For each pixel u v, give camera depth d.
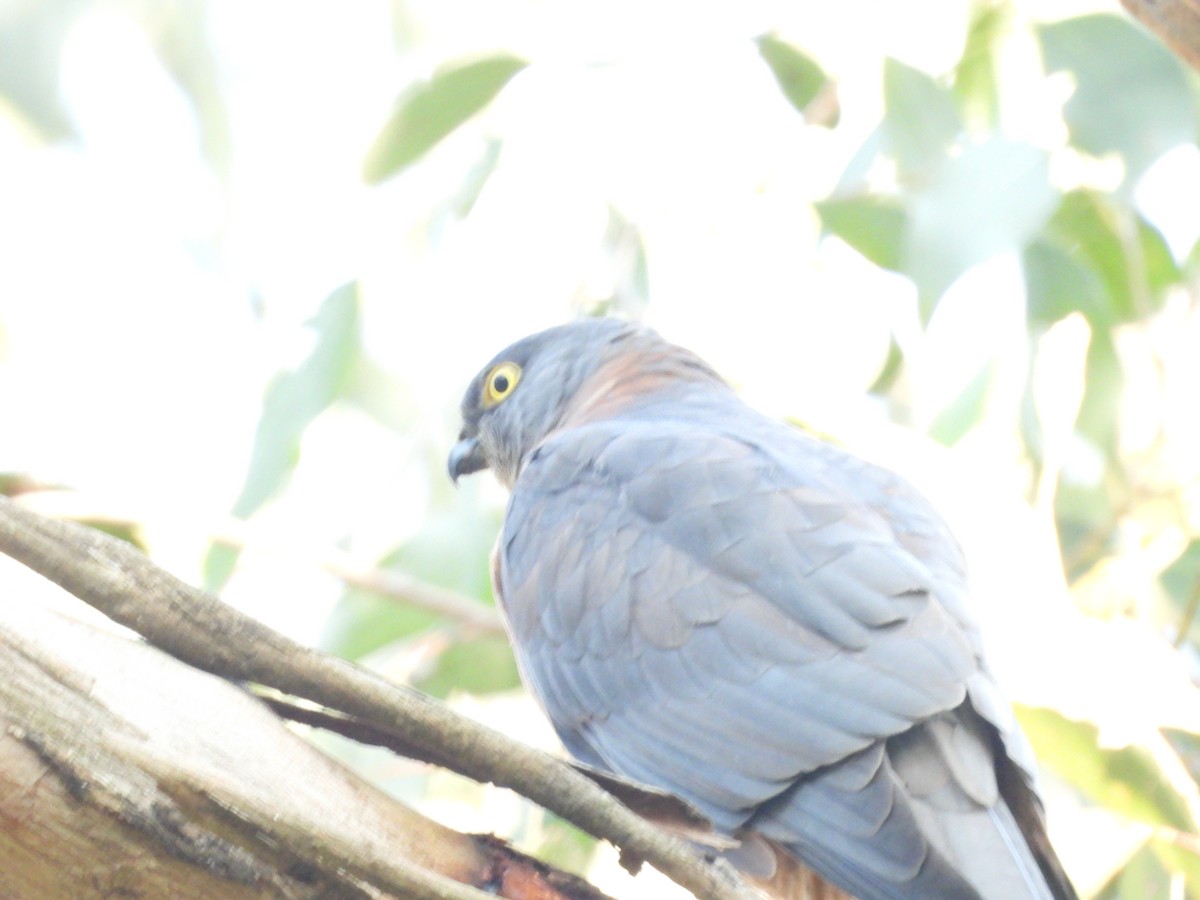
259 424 11.28
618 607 7.41
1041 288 11.55
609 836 4.64
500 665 11.10
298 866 4.18
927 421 11.02
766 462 7.66
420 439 12.27
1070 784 9.82
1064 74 11.29
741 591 7.02
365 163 11.80
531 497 8.54
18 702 4.00
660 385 10.00
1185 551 11.06
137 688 4.25
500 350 11.53
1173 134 10.92
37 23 17.61
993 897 5.54
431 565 11.45
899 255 11.43
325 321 11.49
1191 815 8.74
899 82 11.02
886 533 7.22
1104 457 11.52
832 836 6.03
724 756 6.57
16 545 4.23
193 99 16.88
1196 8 7.08
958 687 6.25
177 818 4.09
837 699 6.36
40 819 3.98
